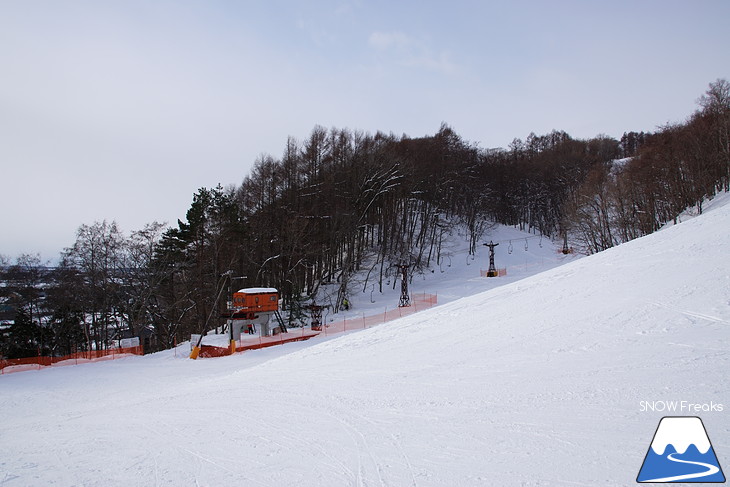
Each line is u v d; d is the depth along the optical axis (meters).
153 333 46.25
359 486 5.44
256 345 28.30
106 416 11.50
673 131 63.75
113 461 7.39
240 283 46.41
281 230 46.94
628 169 63.47
